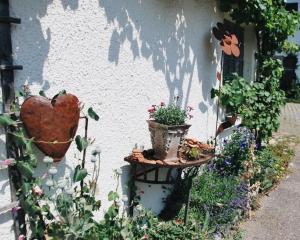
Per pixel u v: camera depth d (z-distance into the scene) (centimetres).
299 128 1112
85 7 272
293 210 473
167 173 359
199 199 402
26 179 230
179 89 414
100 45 290
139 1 329
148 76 355
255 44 662
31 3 231
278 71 617
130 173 344
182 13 402
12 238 234
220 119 543
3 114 213
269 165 564
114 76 309
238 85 505
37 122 226
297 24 627
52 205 263
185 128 334
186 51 420
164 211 397
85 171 255
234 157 507
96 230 270
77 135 262
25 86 228
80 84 276
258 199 499
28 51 232
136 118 344
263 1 528
